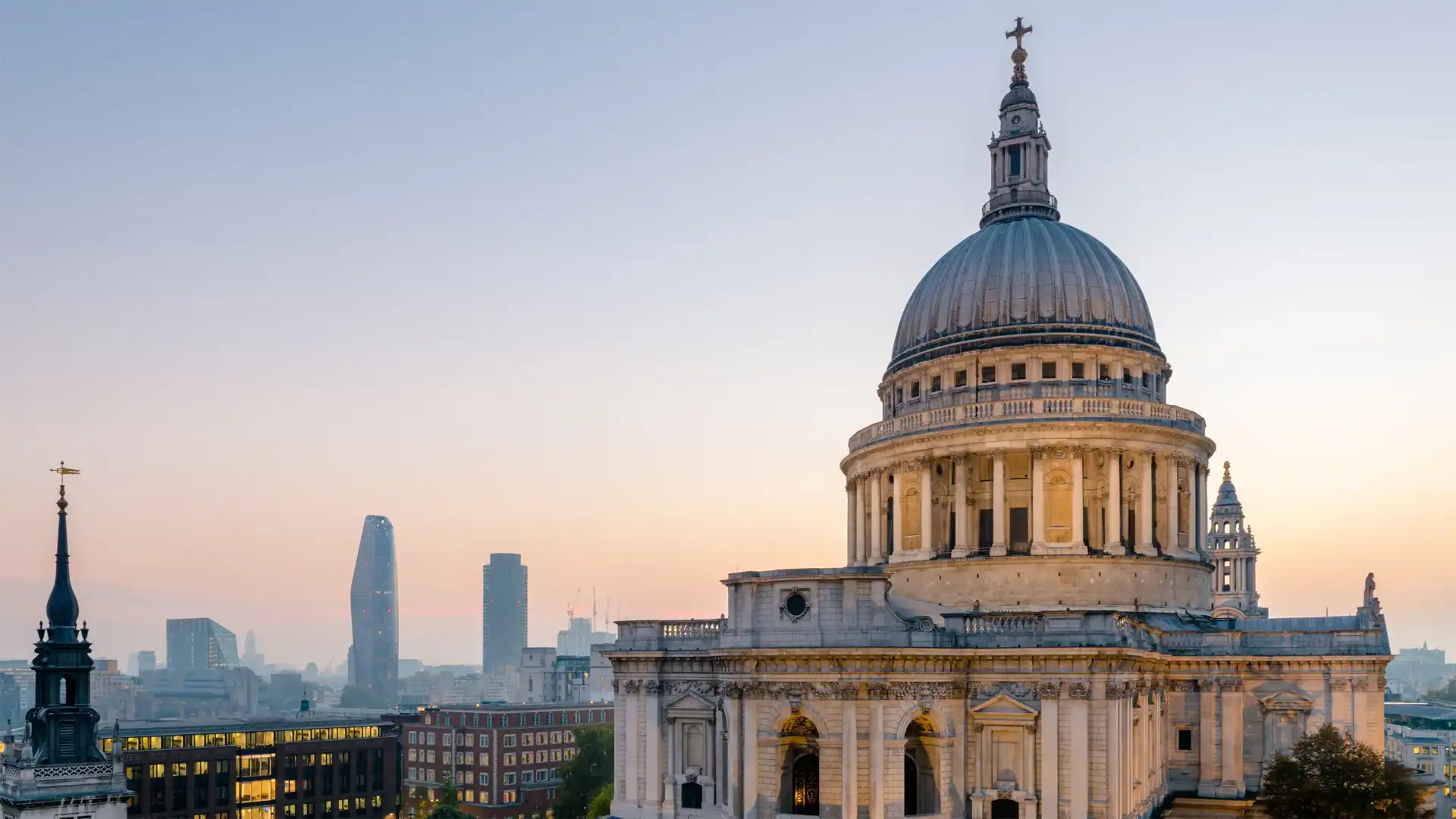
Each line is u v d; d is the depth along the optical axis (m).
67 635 105.88
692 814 88.88
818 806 84.56
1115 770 80.12
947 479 105.25
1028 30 123.31
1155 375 111.69
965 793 83.06
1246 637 101.06
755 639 85.75
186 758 173.12
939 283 114.31
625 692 92.69
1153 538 103.56
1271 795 91.06
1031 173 119.69
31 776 100.25
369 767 197.88
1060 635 81.88
